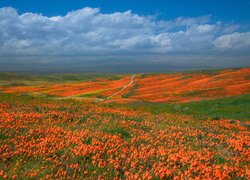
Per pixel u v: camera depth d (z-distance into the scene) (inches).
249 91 3048.7
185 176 482.6
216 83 3772.1
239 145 665.6
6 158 501.7
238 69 4904.0
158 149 587.5
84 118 844.6
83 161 509.7
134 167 497.7
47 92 4601.4
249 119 1397.6
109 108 1235.9
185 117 1141.7
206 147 662.5
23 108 945.5
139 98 3270.2
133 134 689.6
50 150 539.8
